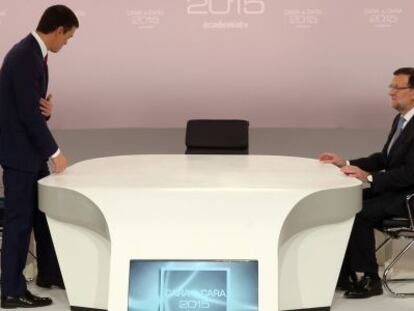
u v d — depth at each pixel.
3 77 3.23
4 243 3.27
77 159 5.08
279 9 4.85
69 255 3.13
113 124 5.01
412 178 3.40
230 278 2.72
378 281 3.54
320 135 4.98
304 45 4.88
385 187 3.45
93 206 2.84
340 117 4.95
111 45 4.92
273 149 5.03
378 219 3.50
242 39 4.89
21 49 3.21
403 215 3.45
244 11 4.86
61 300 3.41
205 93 4.96
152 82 4.96
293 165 3.59
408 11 4.82
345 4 4.82
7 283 3.26
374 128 4.95
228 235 2.76
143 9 4.88
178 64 4.93
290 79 4.92
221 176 3.18
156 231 2.77
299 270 3.09
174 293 2.72
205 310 2.71
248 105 4.96
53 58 4.93
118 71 4.95
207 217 2.79
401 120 3.84
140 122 5.01
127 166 3.53
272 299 2.69
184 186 2.89
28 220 3.29
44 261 3.57
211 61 4.92
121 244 2.75
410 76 3.72
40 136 3.19
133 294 2.72
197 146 4.34
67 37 3.35
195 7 4.87
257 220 2.78
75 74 4.95
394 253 4.40
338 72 4.90
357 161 3.93
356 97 4.92
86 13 4.88
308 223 2.90
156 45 4.92
